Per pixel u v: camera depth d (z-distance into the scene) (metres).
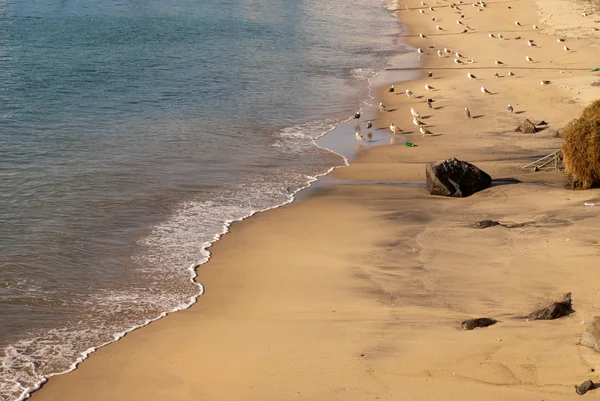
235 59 48.62
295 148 30.28
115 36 54.59
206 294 17.31
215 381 13.02
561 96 37.50
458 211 22.28
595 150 23.08
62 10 66.50
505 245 18.88
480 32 59.50
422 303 15.95
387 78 44.75
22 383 13.41
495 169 26.70
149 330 15.45
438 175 23.94
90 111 34.31
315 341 14.30
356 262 18.73
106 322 15.86
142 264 18.94
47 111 33.72
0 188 23.67
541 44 52.78
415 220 21.64
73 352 14.55
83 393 13.01
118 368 13.84
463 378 12.23
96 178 25.19
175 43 53.00
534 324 14.09
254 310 16.33
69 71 42.22
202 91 39.59
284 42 55.84
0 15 61.47
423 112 36.22
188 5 73.19
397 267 18.22
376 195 24.34
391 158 29.02
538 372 12.17
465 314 15.12
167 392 12.83
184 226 21.55
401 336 14.15
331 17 68.88
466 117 34.69
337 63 49.00
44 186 24.12
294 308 16.30
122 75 42.06
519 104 36.59
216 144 30.25
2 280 17.64
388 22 66.81
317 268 18.56
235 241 20.52
